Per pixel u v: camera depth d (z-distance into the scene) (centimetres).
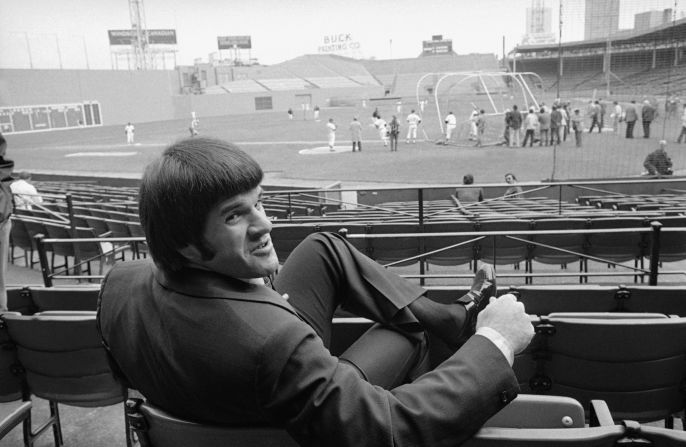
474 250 597
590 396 213
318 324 141
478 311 160
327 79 7656
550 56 5069
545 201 1054
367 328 188
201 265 104
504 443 100
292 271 146
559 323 206
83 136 4259
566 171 1631
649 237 566
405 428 93
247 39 10025
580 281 602
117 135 4209
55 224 688
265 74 8238
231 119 5341
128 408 115
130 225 723
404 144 2573
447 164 1858
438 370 103
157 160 103
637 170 1580
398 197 1427
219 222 98
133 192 1311
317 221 720
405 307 145
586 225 578
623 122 2178
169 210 98
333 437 91
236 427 103
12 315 244
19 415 137
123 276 125
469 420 97
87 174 1823
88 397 249
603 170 1612
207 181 95
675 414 226
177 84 6788
